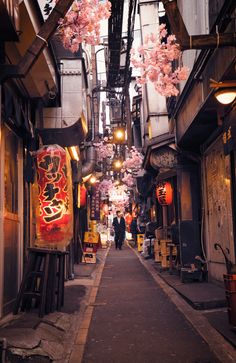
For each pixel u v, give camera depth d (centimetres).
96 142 2578
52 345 647
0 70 652
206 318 859
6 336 605
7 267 827
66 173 927
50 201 913
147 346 687
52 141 1175
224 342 690
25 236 952
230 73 765
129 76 2538
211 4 848
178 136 1359
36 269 870
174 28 673
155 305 1033
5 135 836
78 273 1636
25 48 790
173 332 770
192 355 633
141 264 2097
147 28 1922
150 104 2044
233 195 962
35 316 786
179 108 1291
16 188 930
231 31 733
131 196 4922
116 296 1182
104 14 812
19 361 566
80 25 811
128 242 4409
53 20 664
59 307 923
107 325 839
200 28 966
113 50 2020
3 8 581
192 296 1038
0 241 758
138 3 1938
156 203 2383
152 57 1003
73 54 1159
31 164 976
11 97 795
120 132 2841
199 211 1405
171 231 1650
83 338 738
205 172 1328
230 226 1003
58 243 916
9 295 841
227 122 886
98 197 3019
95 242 2080
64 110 1142
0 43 700
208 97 893
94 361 616
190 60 1176
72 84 1153
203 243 1360
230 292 726
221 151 1120
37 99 1043
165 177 1672
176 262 1638
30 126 982
